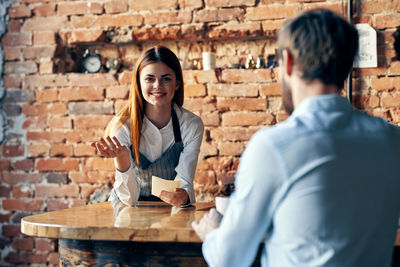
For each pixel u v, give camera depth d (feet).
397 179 3.37
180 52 11.39
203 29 10.84
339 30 3.37
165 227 4.78
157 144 7.68
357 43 3.52
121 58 11.62
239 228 3.32
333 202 3.12
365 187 3.20
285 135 3.23
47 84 11.41
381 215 3.27
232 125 10.66
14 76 11.57
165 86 7.37
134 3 11.10
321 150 3.16
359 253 3.20
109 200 7.79
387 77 10.19
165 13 10.98
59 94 11.35
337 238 3.13
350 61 3.45
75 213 5.99
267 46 11.03
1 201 11.58
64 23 11.41
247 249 3.39
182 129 7.76
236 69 10.65
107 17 11.21
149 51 7.46
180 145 7.69
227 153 10.67
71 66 11.65
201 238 4.34
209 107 10.74
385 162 3.31
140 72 7.48
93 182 11.20
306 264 3.17
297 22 3.46
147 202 7.23
